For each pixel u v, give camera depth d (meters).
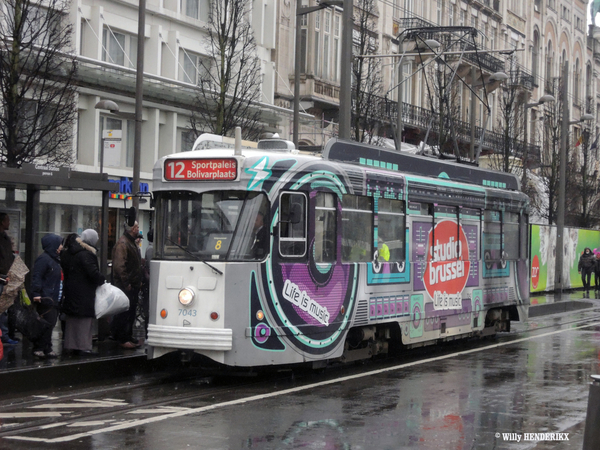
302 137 32.50
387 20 38.91
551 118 44.84
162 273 11.00
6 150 17.23
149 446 7.61
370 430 8.38
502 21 52.16
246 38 26.41
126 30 26.58
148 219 26.92
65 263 11.91
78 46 24.52
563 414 9.36
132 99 25.69
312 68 34.00
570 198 43.09
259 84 28.55
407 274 13.75
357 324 12.39
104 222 13.37
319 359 11.59
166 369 12.55
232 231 10.83
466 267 15.75
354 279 12.33
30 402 9.87
